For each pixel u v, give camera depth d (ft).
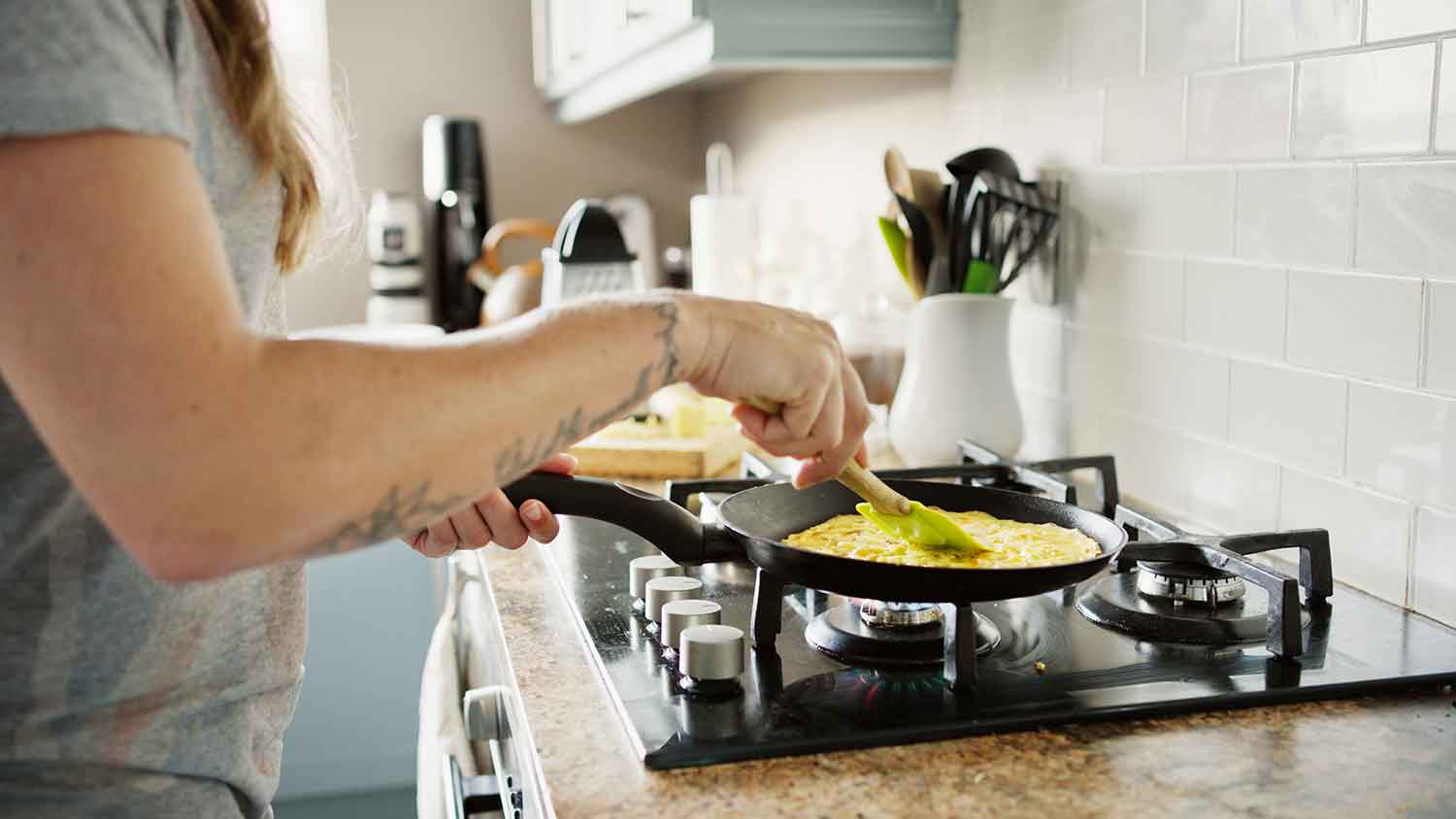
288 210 2.27
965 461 4.72
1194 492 4.23
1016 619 3.24
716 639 2.69
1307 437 3.68
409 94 10.11
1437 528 3.24
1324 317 3.58
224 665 2.26
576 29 8.00
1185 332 4.22
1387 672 2.80
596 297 2.06
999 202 4.83
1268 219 3.79
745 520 3.30
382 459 1.67
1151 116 4.33
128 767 2.11
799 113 8.23
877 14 5.52
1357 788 2.27
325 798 7.51
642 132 10.65
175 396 1.53
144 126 1.53
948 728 2.50
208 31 1.97
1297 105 3.63
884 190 6.93
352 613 7.40
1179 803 2.21
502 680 3.25
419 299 9.55
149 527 1.59
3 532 1.94
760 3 5.27
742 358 2.14
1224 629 3.05
